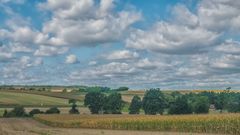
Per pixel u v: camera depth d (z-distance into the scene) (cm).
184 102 16525
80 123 10000
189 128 7619
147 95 18512
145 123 8375
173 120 7912
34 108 19550
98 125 9525
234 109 18112
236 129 6881
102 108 19388
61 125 10488
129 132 7094
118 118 9581
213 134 6469
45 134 5741
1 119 14600
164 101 18275
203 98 16738
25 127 9538
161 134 6366
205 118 7394
